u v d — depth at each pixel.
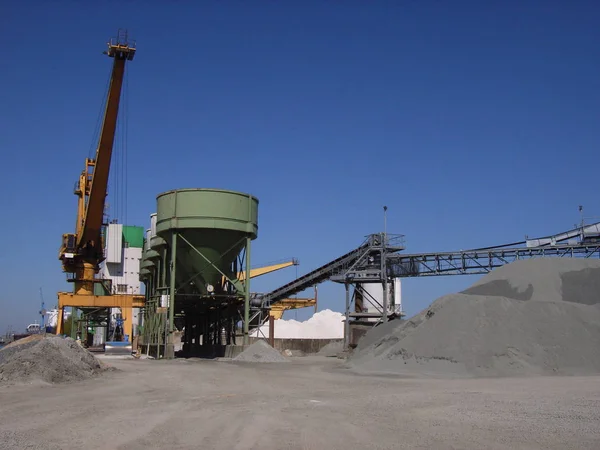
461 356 35.06
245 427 15.11
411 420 16.27
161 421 16.19
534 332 35.06
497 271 48.44
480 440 13.35
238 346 57.38
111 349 74.06
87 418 16.89
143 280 85.56
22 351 31.66
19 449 12.38
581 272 44.22
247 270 57.94
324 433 14.22
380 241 68.12
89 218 71.19
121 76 62.06
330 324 122.06
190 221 55.44
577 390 23.61
